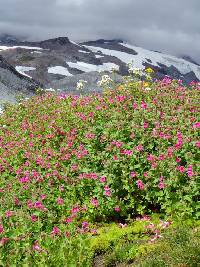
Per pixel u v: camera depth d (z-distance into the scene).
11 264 12.55
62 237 13.66
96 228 14.93
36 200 16.48
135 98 22.73
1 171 20.11
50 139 20.94
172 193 14.78
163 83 24.78
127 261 12.52
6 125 26.91
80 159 17.88
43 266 12.19
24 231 14.05
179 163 16.16
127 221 15.15
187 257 11.00
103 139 18.56
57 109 24.75
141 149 16.69
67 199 16.16
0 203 16.62
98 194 15.73
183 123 18.62
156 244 12.62
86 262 12.44
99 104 22.78
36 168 19.03
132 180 15.85
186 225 13.53
